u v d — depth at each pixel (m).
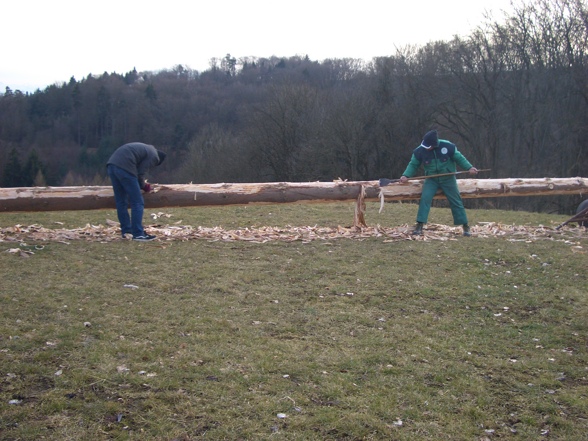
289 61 59.38
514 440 4.05
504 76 31.72
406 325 6.04
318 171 38.66
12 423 3.91
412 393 4.57
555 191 11.49
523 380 4.94
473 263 8.48
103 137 51.50
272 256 8.51
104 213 12.66
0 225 10.80
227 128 49.59
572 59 28.25
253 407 4.23
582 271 8.31
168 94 54.09
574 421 4.33
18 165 43.12
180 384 4.50
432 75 34.59
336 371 4.86
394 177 36.75
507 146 31.94
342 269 7.93
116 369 4.68
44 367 4.67
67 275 7.21
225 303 6.41
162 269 7.62
